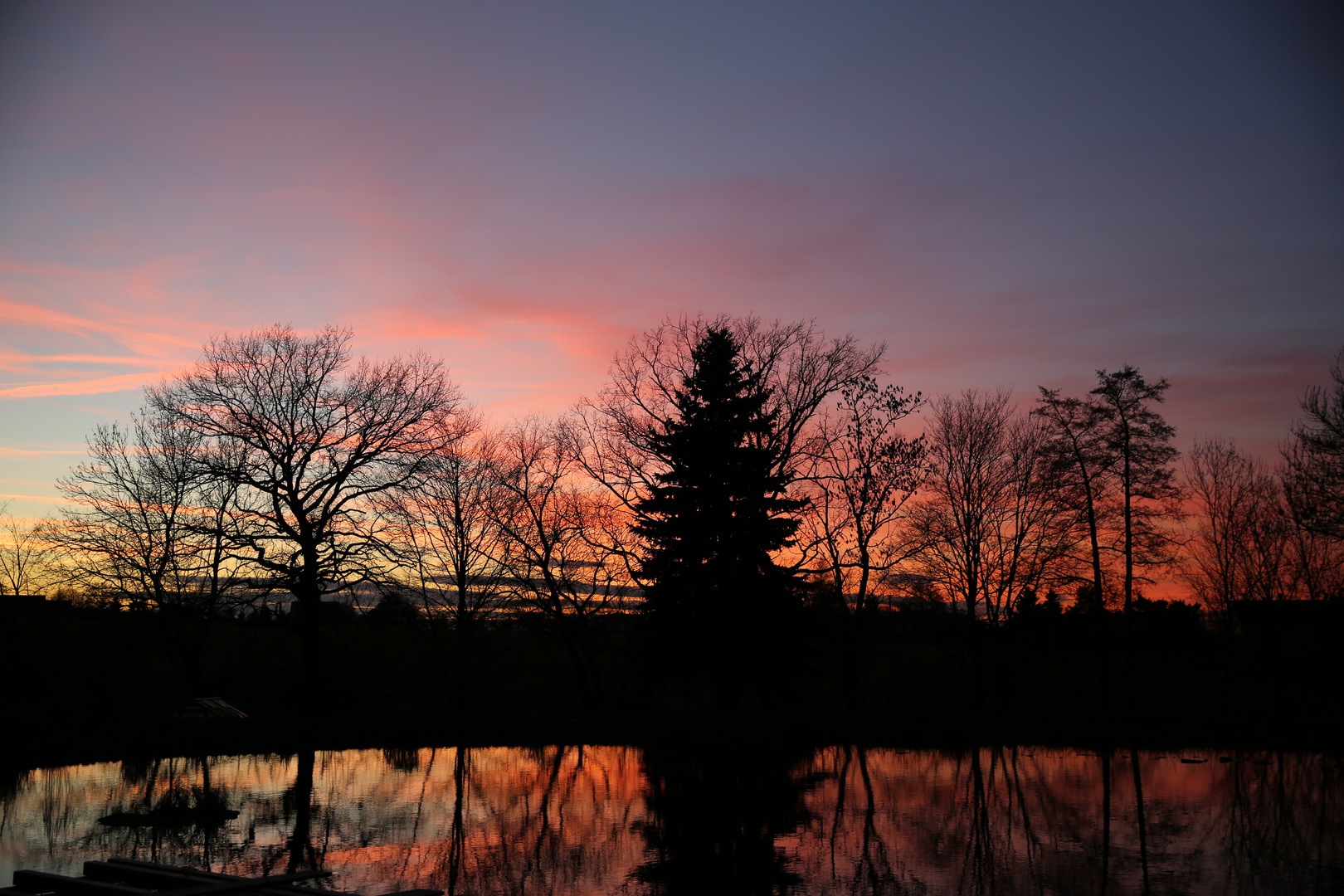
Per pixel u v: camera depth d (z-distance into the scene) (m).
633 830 14.38
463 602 32.84
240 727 24.94
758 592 30.11
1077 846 13.36
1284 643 33.94
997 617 35.19
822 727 27.98
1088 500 35.09
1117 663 40.62
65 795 16.94
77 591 29.81
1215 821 15.26
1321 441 30.39
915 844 13.48
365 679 33.47
